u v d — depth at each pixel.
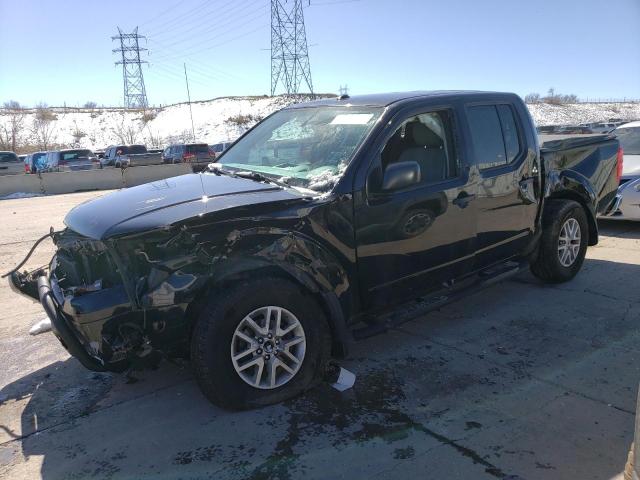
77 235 3.57
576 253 5.56
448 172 4.09
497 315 4.81
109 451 3.05
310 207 3.34
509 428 3.10
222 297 3.13
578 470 2.72
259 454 2.95
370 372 3.82
